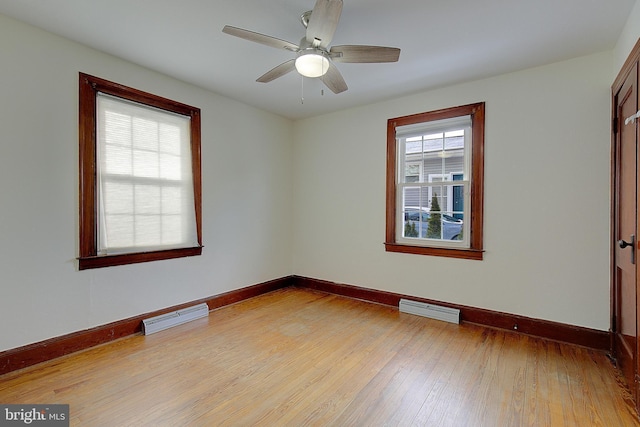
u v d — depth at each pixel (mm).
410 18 2113
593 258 2617
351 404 1868
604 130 2562
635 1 1915
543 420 1729
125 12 2080
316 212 4430
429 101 3441
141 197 2924
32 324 2289
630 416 1759
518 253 2947
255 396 1941
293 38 2402
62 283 2436
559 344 2691
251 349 2578
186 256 3295
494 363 2357
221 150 3645
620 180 2340
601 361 2389
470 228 3232
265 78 2447
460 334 2900
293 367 2291
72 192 2484
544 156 2812
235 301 3803
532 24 2180
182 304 3264
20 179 2229
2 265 2156
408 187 3656
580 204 2666
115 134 2736
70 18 2158
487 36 2342
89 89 2564
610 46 2471
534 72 2852
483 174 3111
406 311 3498
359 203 3998
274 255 4391
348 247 4105
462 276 3252
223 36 2373
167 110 3111
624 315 2207
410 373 2213
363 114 3953
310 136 4480
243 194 3922
